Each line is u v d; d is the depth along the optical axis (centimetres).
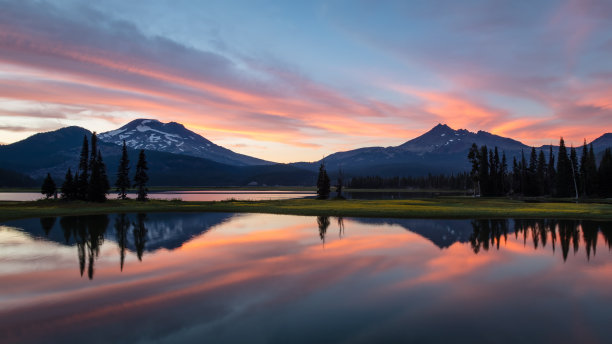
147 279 1925
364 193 18375
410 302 1525
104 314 1406
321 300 1555
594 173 10262
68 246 3012
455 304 1498
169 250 2778
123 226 4350
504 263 2262
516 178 13550
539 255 2516
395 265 2206
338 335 1191
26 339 1183
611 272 2041
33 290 1739
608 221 4500
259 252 2652
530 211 5347
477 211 5353
